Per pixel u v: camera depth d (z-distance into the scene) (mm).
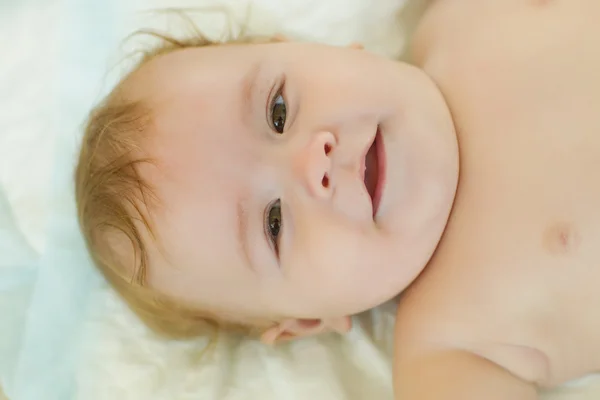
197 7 580
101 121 519
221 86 498
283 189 483
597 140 478
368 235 482
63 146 570
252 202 487
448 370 499
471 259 497
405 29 581
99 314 554
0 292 553
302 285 497
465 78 514
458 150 507
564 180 481
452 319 502
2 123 571
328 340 553
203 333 556
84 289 559
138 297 544
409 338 512
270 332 536
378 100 493
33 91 574
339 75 496
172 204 494
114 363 541
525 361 496
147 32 571
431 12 549
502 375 497
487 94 506
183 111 497
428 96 508
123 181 503
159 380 539
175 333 553
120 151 505
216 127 491
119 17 579
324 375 537
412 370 507
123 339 548
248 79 496
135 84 517
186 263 504
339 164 478
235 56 509
